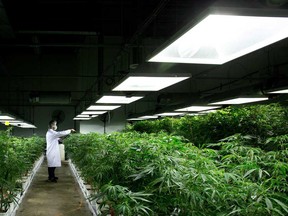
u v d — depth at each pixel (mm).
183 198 2404
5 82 15867
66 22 9617
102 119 14578
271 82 5996
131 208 2359
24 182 7012
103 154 4289
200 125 4926
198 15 1875
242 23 1928
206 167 2467
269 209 1959
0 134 4918
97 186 4535
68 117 17000
